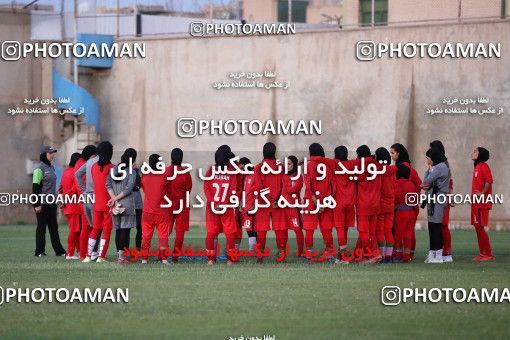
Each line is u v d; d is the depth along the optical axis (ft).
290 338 151.53
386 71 426.10
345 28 437.58
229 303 182.60
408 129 418.31
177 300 185.78
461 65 412.98
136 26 480.23
